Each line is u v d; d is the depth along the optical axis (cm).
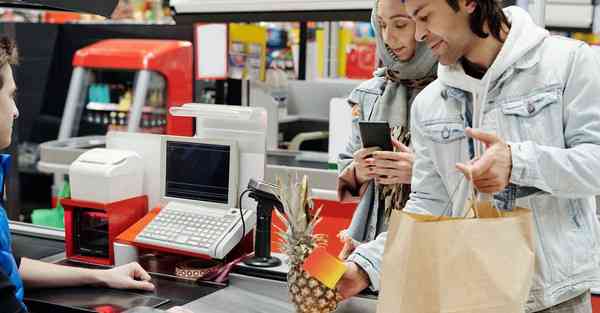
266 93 543
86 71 618
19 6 253
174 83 582
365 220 262
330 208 363
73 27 673
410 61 244
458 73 179
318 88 592
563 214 178
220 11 314
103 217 265
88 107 621
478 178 156
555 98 174
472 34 172
